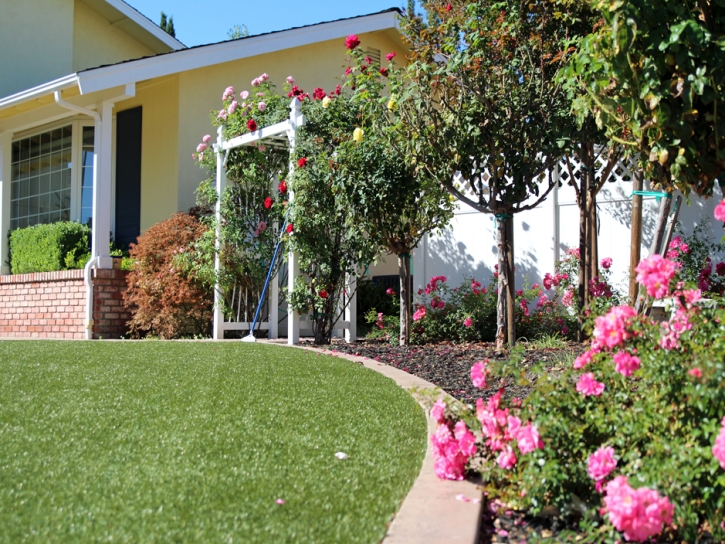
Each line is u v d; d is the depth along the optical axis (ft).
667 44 9.59
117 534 6.37
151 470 8.36
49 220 37.35
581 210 22.74
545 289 26.25
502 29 18.44
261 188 27.86
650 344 7.81
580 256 22.70
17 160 39.29
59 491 7.57
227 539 6.27
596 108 12.65
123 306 29.96
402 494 7.68
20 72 39.83
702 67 9.81
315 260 23.68
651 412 7.27
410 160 20.06
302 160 23.45
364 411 11.86
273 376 15.29
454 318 24.29
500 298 20.72
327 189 23.56
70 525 6.59
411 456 9.23
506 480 7.89
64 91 29.66
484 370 8.33
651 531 5.99
